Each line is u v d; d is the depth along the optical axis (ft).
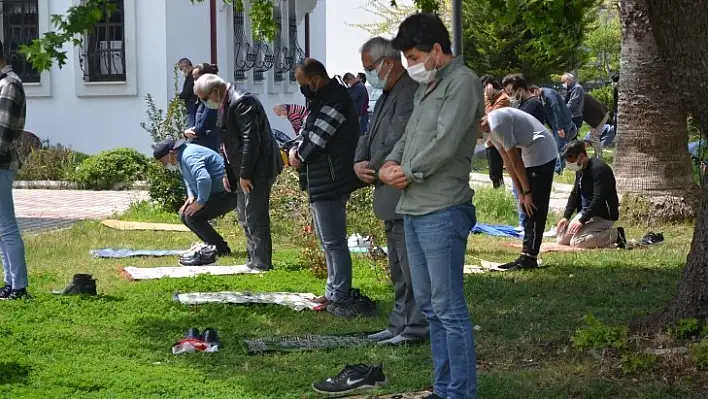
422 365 20.52
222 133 30.96
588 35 104.94
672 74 21.27
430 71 16.20
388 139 20.66
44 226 44.27
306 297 27.71
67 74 70.33
